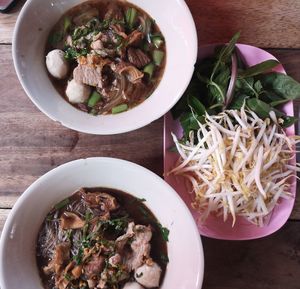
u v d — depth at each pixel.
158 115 0.36
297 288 0.39
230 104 0.41
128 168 0.35
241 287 0.39
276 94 0.41
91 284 0.35
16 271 0.34
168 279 0.36
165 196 0.35
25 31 0.37
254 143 0.39
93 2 0.41
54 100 0.38
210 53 0.41
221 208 0.41
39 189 0.35
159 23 0.41
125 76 0.40
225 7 0.42
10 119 0.41
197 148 0.39
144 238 0.36
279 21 0.42
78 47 0.40
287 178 0.40
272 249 0.40
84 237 0.36
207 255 0.40
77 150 0.41
